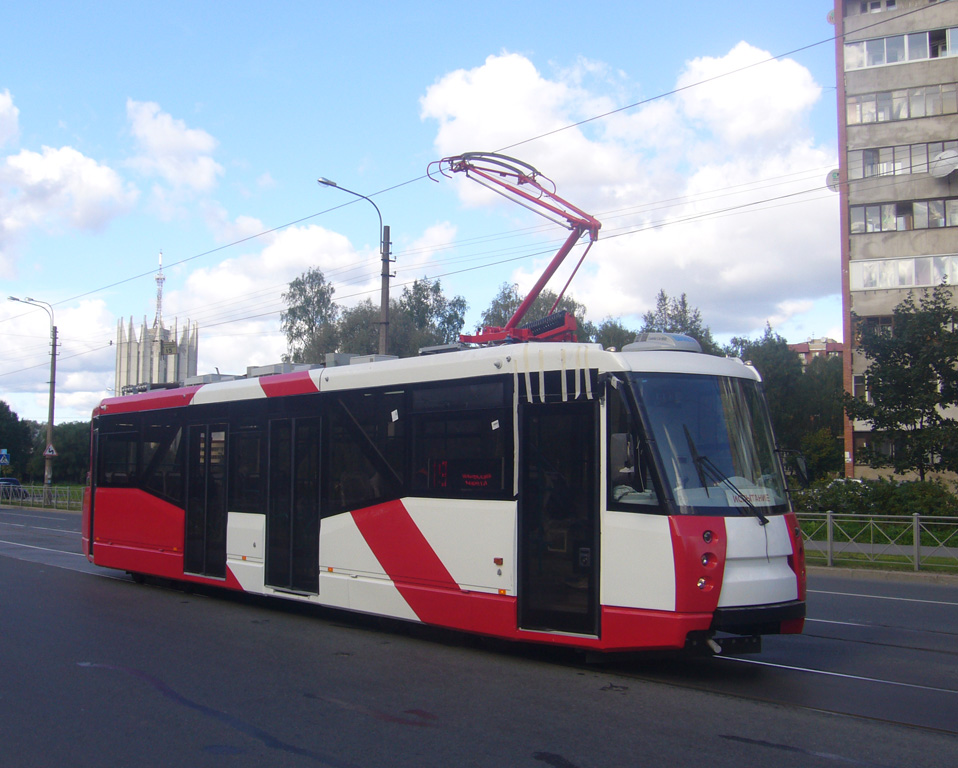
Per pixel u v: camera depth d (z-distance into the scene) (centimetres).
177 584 1288
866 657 800
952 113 3559
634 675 725
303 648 839
